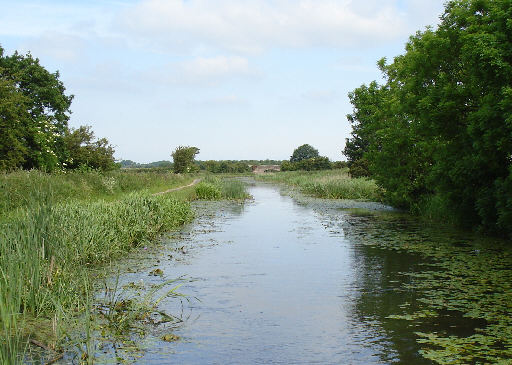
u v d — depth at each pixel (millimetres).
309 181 45031
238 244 14117
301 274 10266
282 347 6203
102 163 39156
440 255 11945
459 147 15234
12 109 28016
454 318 7223
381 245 13680
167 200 18594
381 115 24750
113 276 9930
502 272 10039
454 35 15609
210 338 6547
